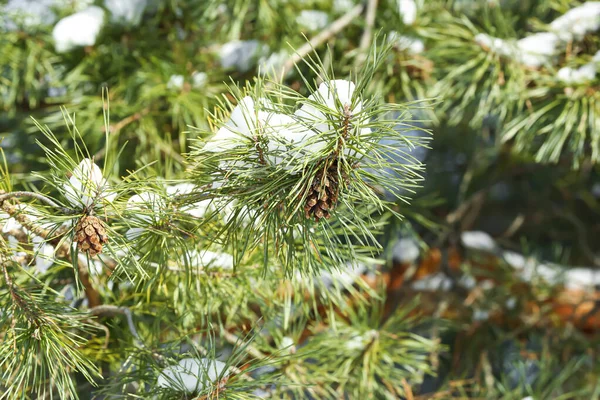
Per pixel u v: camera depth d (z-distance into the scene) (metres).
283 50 2.19
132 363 1.55
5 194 1.34
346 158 1.29
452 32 2.03
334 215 1.34
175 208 1.39
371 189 1.31
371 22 2.07
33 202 1.42
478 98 2.18
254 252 1.59
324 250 1.55
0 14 2.15
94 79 2.19
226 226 1.37
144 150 2.05
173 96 1.99
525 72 2.00
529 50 1.99
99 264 1.57
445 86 2.04
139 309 1.62
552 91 1.98
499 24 2.05
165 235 1.40
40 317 1.39
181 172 1.59
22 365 1.40
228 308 1.65
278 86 1.33
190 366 1.43
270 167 1.31
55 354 1.40
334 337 1.73
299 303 1.67
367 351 1.75
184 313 1.58
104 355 1.61
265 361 1.47
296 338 1.68
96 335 1.66
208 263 1.56
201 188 1.37
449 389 2.03
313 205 1.29
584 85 1.95
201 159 1.34
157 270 1.45
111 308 1.55
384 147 1.29
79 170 1.34
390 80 2.04
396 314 1.84
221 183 1.35
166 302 1.59
